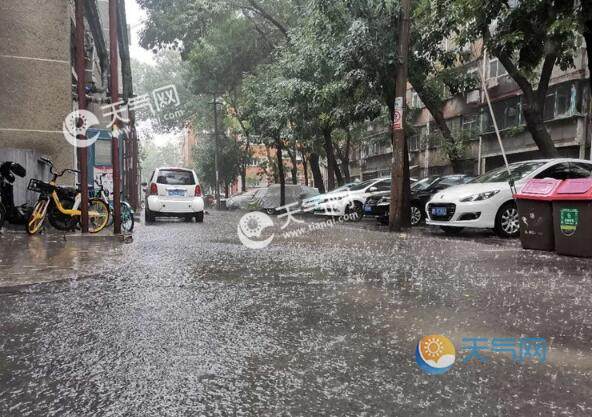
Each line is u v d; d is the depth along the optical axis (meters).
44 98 11.03
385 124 26.48
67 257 6.36
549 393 2.29
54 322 3.43
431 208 10.95
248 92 23.52
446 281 4.98
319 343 3.00
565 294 4.38
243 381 2.42
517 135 22.62
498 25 9.71
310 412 2.09
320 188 26.08
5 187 9.23
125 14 15.94
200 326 3.35
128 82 20.50
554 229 7.22
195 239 9.27
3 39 10.67
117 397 2.24
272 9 23.08
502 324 3.41
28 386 2.35
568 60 13.41
